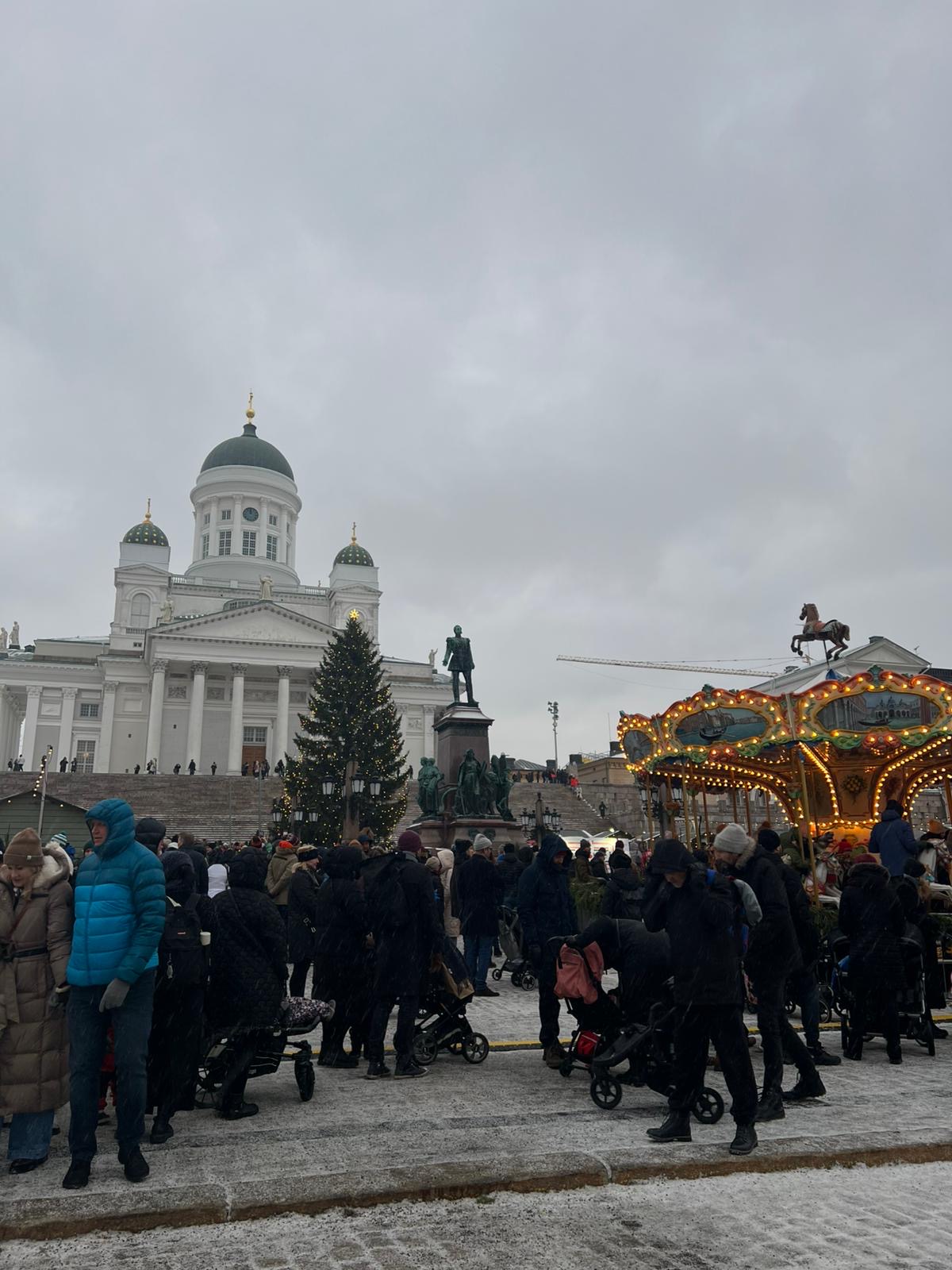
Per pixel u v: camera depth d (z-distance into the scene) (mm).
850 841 21578
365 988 9297
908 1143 6078
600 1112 7230
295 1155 6039
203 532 96875
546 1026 9102
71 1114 5605
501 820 25312
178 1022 6586
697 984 6102
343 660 51156
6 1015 5852
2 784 54781
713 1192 5391
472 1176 5383
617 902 12938
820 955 11383
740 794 50750
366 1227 4852
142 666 79812
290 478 101312
